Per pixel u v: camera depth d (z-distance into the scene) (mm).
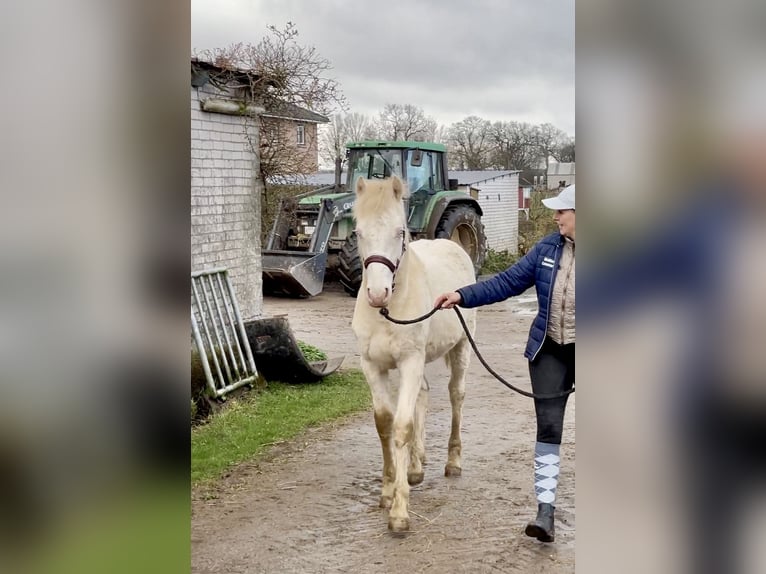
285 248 11898
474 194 16766
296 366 6359
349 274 11281
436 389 6688
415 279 3686
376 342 3633
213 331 5980
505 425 5414
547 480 3340
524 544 3367
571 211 3170
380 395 3756
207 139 6285
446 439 5086
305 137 12359
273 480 4273
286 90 8688
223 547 3354
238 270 6758
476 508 3814
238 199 6730
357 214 3467
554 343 3318
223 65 6414
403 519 3510
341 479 4297
